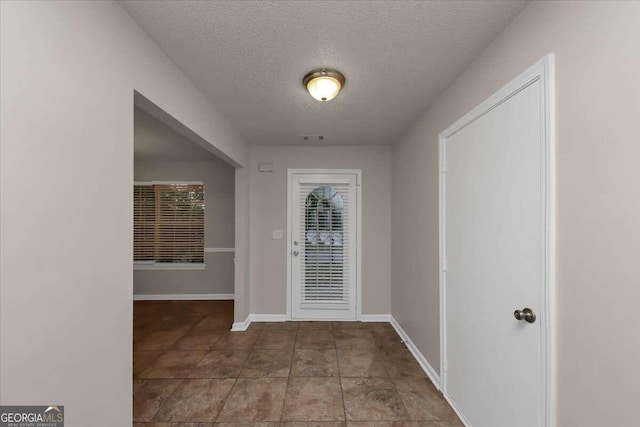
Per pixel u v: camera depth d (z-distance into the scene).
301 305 3.57
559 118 1.04
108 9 1.10
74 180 0.93
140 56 1.30
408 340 2.82
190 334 3.17
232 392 2.06
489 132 1.47
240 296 3.30
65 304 0.90
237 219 3.31
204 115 2.06
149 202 4.57
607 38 0.86
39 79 0.82
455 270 1.85
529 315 1.17
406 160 2.88
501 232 1.38
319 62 1.62
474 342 1.62
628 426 0.81
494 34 1.38
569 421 1.00
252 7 1.19
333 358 2.58
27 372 0.79
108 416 1.07
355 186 3.57
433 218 2.19
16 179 0.76
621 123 0.82
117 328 1.12
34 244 0.80
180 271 4.57
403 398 1.98
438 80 1.84
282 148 3.55
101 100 1.06
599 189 0.89
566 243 1.01
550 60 1.06
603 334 0.88
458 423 1.74
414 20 1.27
